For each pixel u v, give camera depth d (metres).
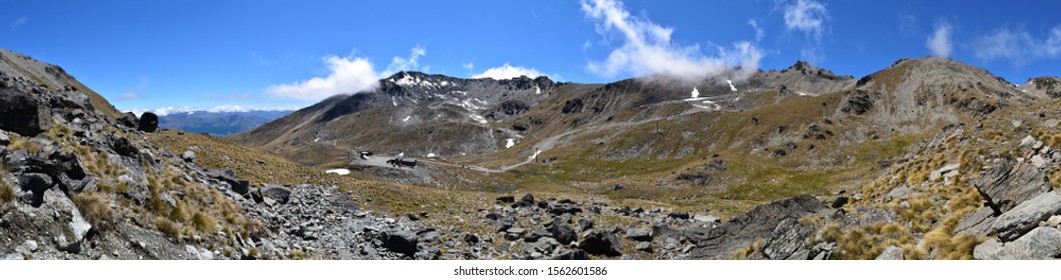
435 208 56.16
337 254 29.48
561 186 170.75
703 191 161.62
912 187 27.39
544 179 188.00
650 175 198.12
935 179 25.64
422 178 145.25
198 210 21.52
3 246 12.33
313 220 36.09
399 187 65.50
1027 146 24.31
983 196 18.20
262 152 83.88
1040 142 23.34
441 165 195.25
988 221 16.14
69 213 14.59
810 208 31.20
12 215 13.10
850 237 18.88
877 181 32.81
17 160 15.19
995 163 23.27
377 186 62.69
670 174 188.75
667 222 54.81
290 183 57.47
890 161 157.88
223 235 20.34
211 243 19.03
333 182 62.28
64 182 15.60
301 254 25.12
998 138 27.66
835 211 23.52
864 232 18.98
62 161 16.66
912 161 31.72
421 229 41.44
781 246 22.61
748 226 31.28
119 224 16.16
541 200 70.94
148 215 17.83
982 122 33.62
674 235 44.25
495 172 190.00
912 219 19.50
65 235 13.90
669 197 154.88
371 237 35.34
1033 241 12.63
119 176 19.56
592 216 55.91
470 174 172.38
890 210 20.66
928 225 18.62
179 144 59.78
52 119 24.72
